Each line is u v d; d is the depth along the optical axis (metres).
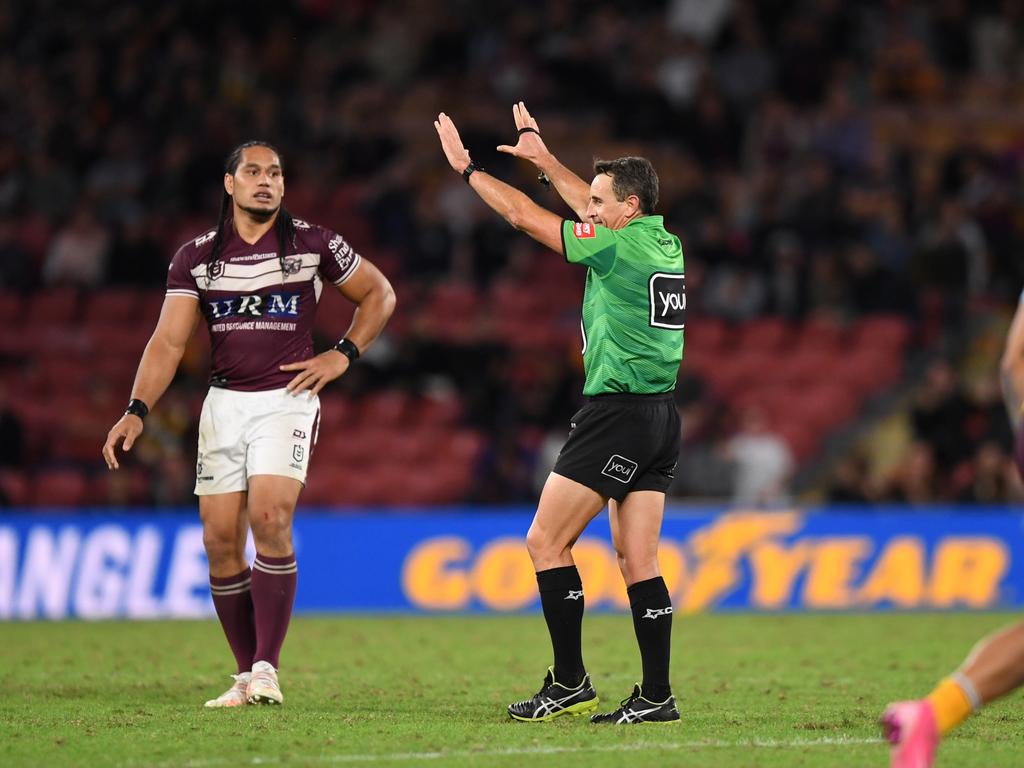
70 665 30.78
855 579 48.47
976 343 63.78
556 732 20.34
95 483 53.38
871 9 76.81
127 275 63.38
